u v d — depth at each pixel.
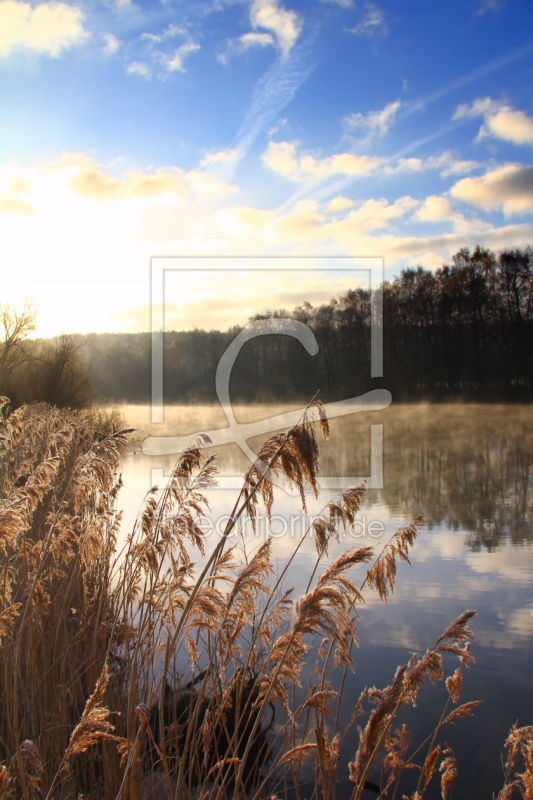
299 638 3.05
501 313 54.22
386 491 18.56
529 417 45.41
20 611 4.57
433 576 9.97
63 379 35.28
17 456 7.05
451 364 54.28
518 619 8.00
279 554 10.36
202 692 3.51
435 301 55.25
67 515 4.41
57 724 4.21
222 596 3.23
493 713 5.75
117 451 4.41
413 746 5.31
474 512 15.31
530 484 19.38
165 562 6.50
